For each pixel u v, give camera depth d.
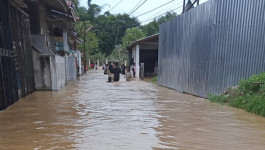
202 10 10.38
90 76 26.69
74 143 4.45
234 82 8.77
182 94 11.49
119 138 4.76
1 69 7.26
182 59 12.38
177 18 13.00
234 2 8.69
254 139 4.77
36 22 14.43
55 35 21.48
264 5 7.77
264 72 7.77
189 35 11.57
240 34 8.53
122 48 49.06
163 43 15.42
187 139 4.73
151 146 4.32
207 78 10.01
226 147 4.32
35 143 4.43
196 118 6.45
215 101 8.99
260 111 6.74
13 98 8.48
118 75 19.50
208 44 9.93
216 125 5.76
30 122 5.94
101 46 62.94
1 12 7.64
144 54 28.11
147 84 17.00
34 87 12.16
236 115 6.79
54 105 8.28
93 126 5.62
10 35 8.48
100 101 9.21
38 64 12.38
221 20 9.20
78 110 7.45
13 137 4.78
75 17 20.00
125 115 6.79
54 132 5.12
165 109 7.67
